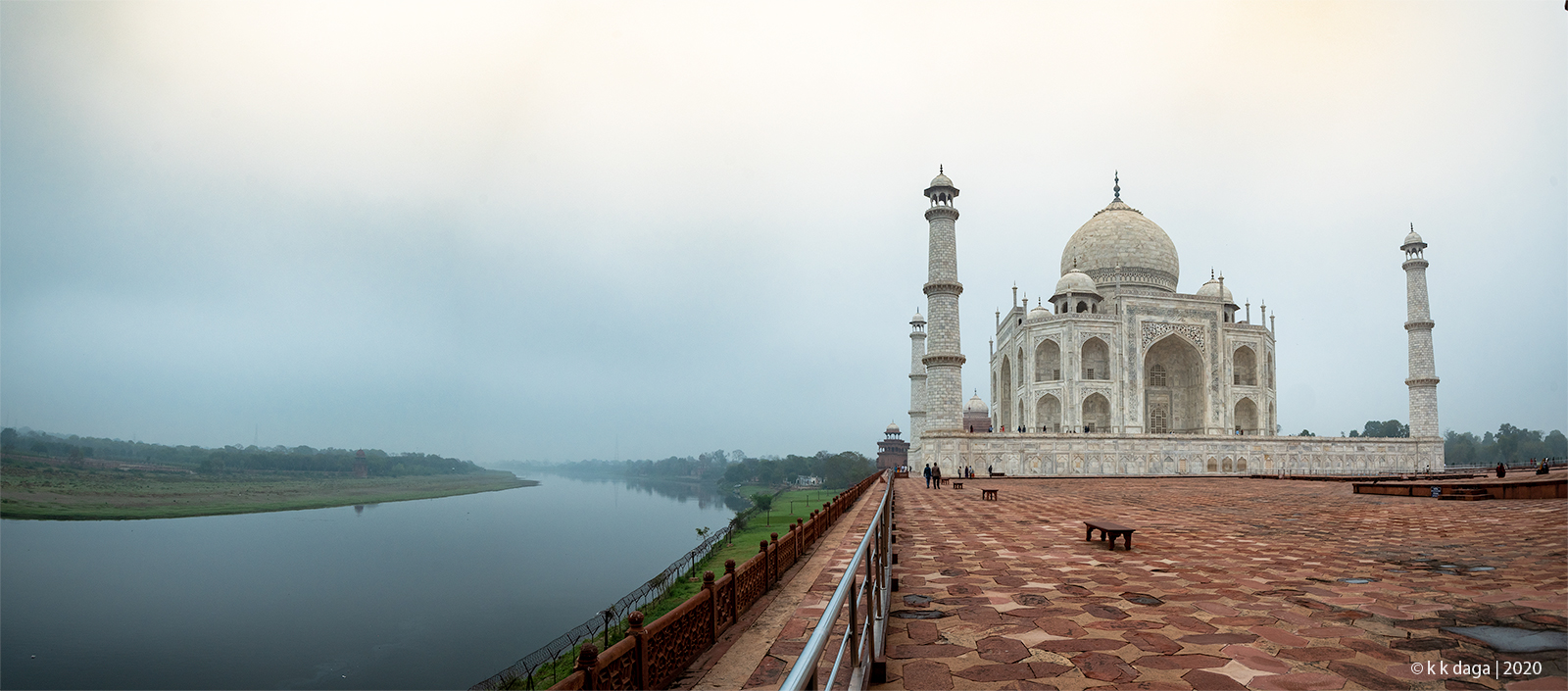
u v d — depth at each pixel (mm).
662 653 8992
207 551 80875
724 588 11758
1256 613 11195
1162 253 97062
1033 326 89875
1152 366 94062
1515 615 10875
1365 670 8422
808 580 15836
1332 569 14930
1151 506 32906
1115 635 10000
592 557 79750
